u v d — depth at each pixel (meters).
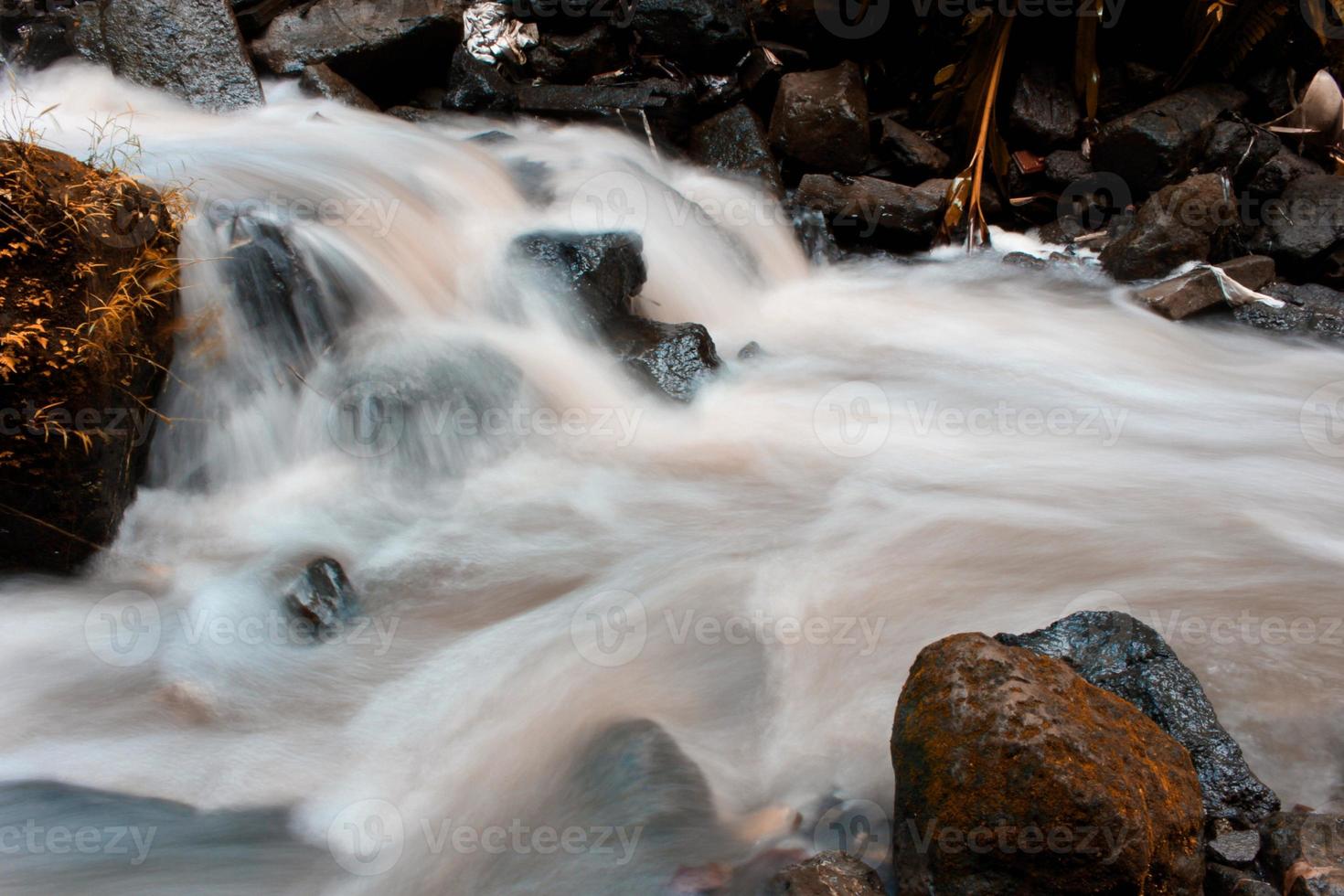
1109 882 2.70
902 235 8.55
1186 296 7.50
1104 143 8.70
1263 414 6.23
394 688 3.84
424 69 8.77
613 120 8.65
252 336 5.09
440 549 4.69
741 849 3.12
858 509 4.97
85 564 4.41
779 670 3.84
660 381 5.81
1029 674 2.96
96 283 4.23
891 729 3.52
